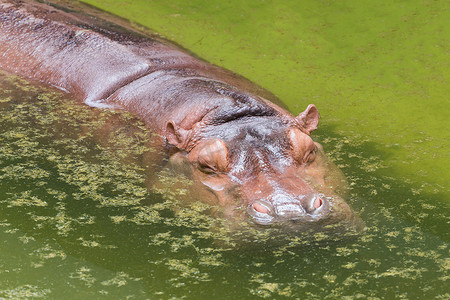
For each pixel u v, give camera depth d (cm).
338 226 2119
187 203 2355
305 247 2155
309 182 2298
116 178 2580
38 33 3450
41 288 2030
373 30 4088
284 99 3291
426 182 2600
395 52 3822
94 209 2405
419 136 2973
